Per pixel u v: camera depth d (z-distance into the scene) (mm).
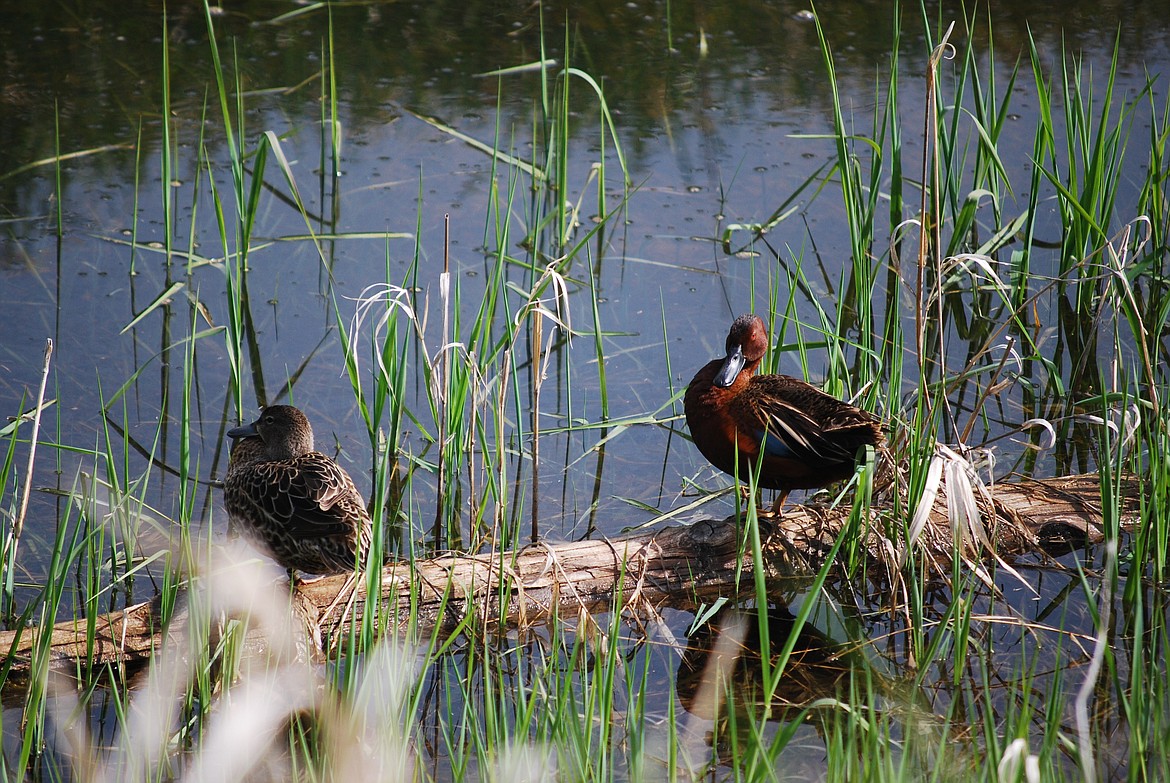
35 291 13609
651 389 12562
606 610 9492
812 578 9789
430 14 20797
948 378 12852
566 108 14016
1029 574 9898
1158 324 11859
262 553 9250
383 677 7898
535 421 10188
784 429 9445
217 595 8484
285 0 20797
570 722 7371
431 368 10508
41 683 7605
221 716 7898
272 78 18344
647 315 13742
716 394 9891
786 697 8461
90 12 20062
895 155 13781
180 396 12211
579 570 9500
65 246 14469
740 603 9633
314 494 8766
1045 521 10141
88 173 15898
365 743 7547
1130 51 19078
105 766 7566
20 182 15602
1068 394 12609
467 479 11289
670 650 9031
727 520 9930
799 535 9961
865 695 8453
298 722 7363
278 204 15578
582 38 20094
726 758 7762
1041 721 7996
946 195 15875
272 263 14516
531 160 16312
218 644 8359
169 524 10242
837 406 9484
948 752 7680
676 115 17922
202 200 15617
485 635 7938
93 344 12805
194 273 14258
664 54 19641
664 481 11344
